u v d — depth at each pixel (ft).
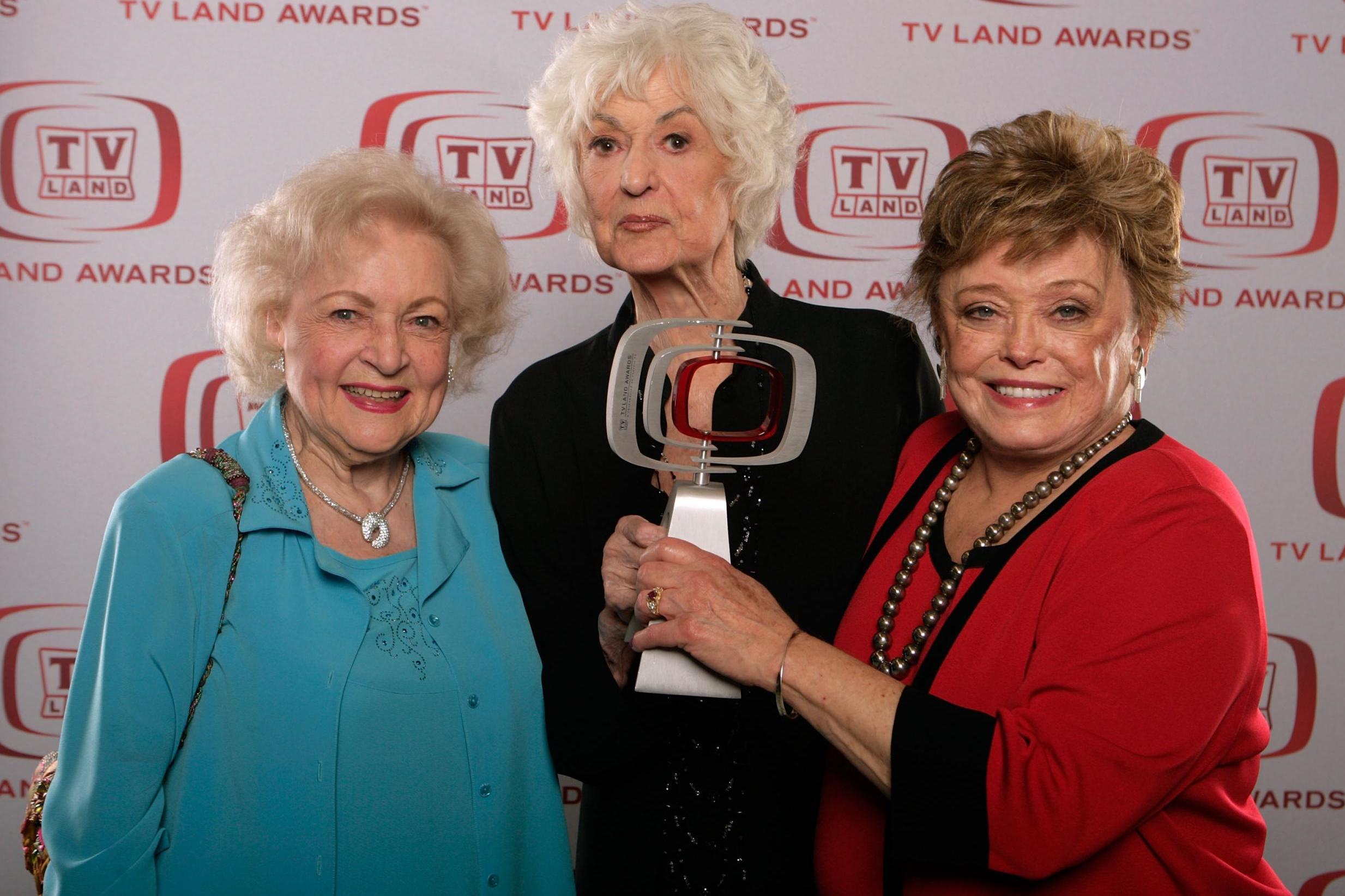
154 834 3.70
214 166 8.25
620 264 4.70
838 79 8.37
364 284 3.90
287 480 4.10
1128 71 8.38
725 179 4.66
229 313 4.18
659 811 4.61
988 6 8.36
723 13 4.73
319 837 3.80
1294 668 8.59
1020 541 3.81
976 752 3.40
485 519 4.72
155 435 8.36
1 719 8.32
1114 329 3.71
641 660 3.96
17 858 8.36
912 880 3.85
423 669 4.06
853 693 3.60
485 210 4.42
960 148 8.44
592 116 4.62
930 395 5.17
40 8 8.10
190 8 8.17
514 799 4.29
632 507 4.80
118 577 3.74
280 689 3.84
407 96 8.29
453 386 4.66
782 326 4.98
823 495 4.72
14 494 8.28
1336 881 8.63
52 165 8.18
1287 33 8.36
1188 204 8.44
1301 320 8.49
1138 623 3.38
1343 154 8.40
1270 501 8.56
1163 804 3.43
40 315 8.24
